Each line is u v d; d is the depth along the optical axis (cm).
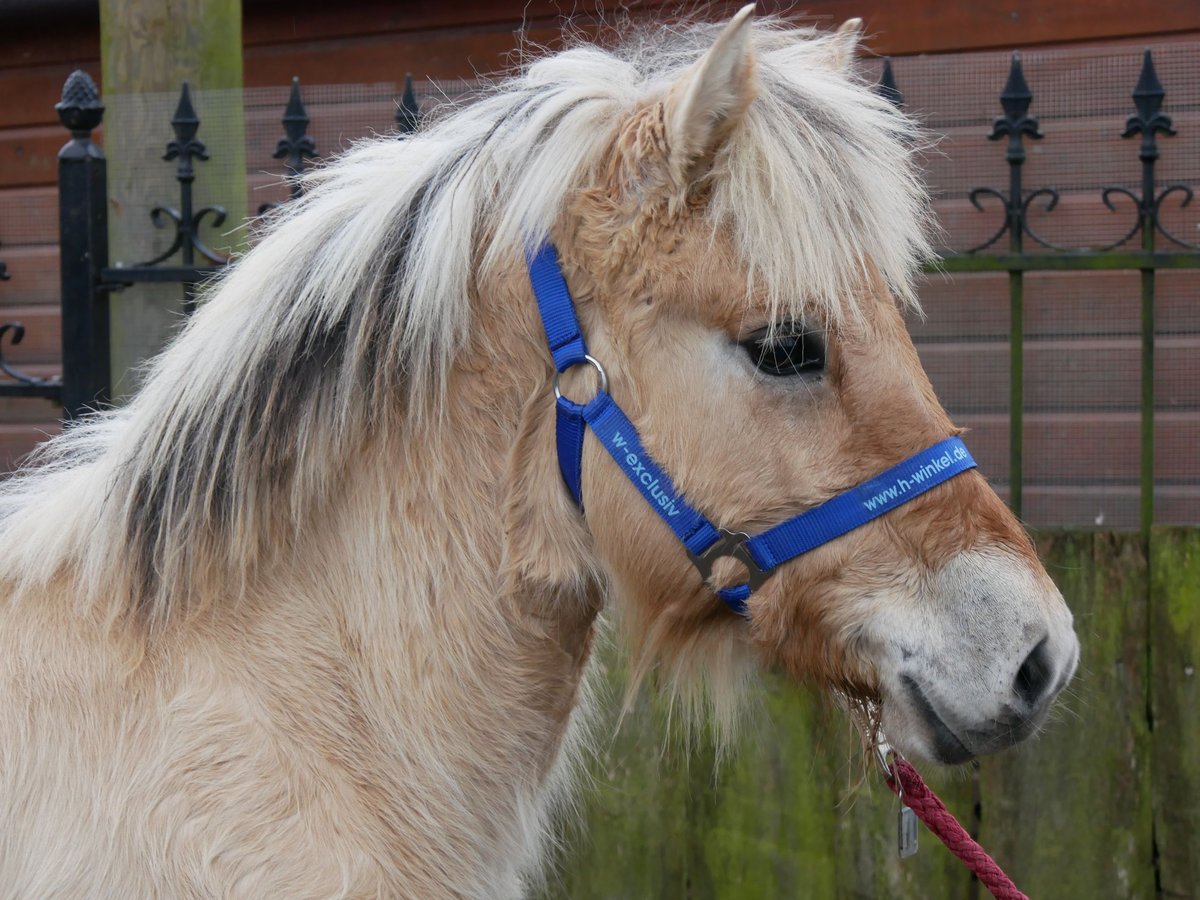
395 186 152
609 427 143
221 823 129
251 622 142
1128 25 368
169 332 297
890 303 144
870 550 140
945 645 136
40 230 486
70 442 172
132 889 126
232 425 144
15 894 127
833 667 145
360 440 146
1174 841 282
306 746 137
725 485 141
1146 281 282
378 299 147
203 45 301
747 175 138
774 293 136
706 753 300
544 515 148
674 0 396
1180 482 328
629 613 152
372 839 137
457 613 147
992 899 289
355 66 447
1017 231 285
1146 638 284
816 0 391
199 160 300
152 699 135
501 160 150
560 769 182
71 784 130
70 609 141
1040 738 287
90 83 288
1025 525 290
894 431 139
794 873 296
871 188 144
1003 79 338
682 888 302
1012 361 288
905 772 163
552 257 146
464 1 432
